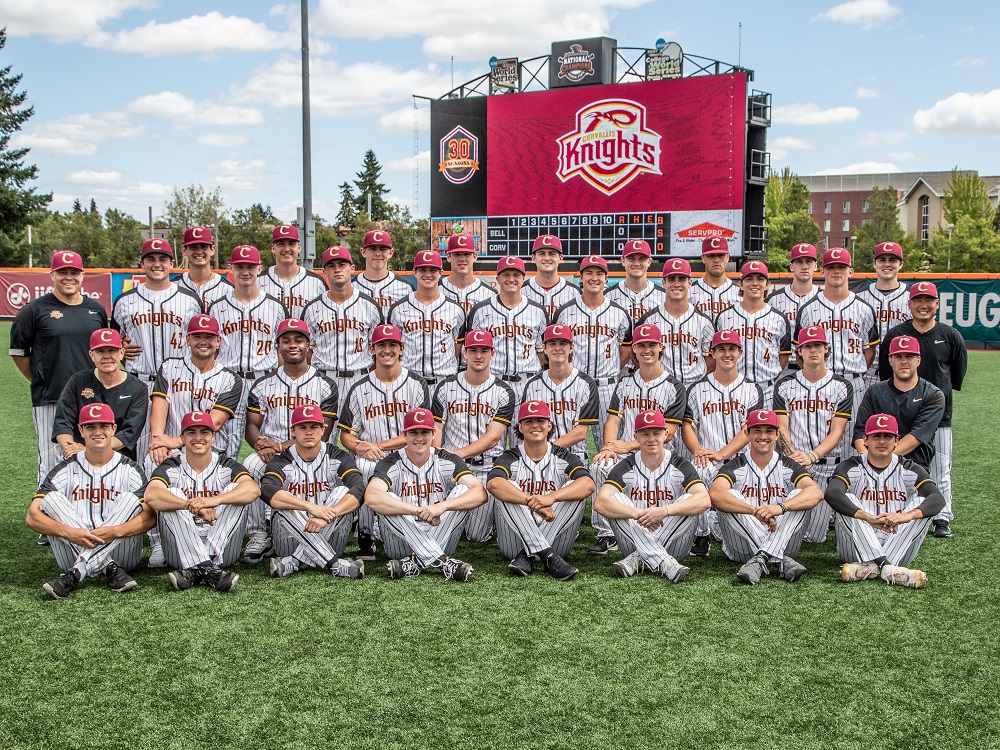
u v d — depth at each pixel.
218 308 6.96
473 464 6.46
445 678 4.15
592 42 21.39
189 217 49.84
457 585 5.47
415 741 3.60
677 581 5.50
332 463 5.85
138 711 3.84
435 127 23.30
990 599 5.19
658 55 21.14
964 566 5.84
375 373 6.45
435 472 5.80
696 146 20.45
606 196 21.50
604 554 6.20
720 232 20.45
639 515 5.61
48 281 23.25
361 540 6.11
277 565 5.61
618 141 21.22
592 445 10.05
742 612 4.98
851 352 7.21
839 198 92.56
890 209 68.88
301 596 5.26
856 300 7.22
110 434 5.47
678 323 7.05
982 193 54.94
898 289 7.42
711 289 7.66
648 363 6.38
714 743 3.58
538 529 5.72
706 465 6.19
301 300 7.52
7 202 36.84
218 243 48.38
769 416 5.72
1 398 13.19
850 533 5.60
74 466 5.47
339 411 7.16
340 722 3.74
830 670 4.23
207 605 5.10
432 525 5.66
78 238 60.00
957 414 12.14
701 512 5.66
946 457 6.68
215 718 3.78
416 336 7.12
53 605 5.09
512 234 22.69
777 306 7.53
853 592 5.32
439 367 7.16
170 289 6.78
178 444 5.88
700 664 4.29
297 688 4.05
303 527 5.67
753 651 4.45
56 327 6.45
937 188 95.31
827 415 6.55
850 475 5.78
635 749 3.53
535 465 5.90
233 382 6.35
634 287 7.62
